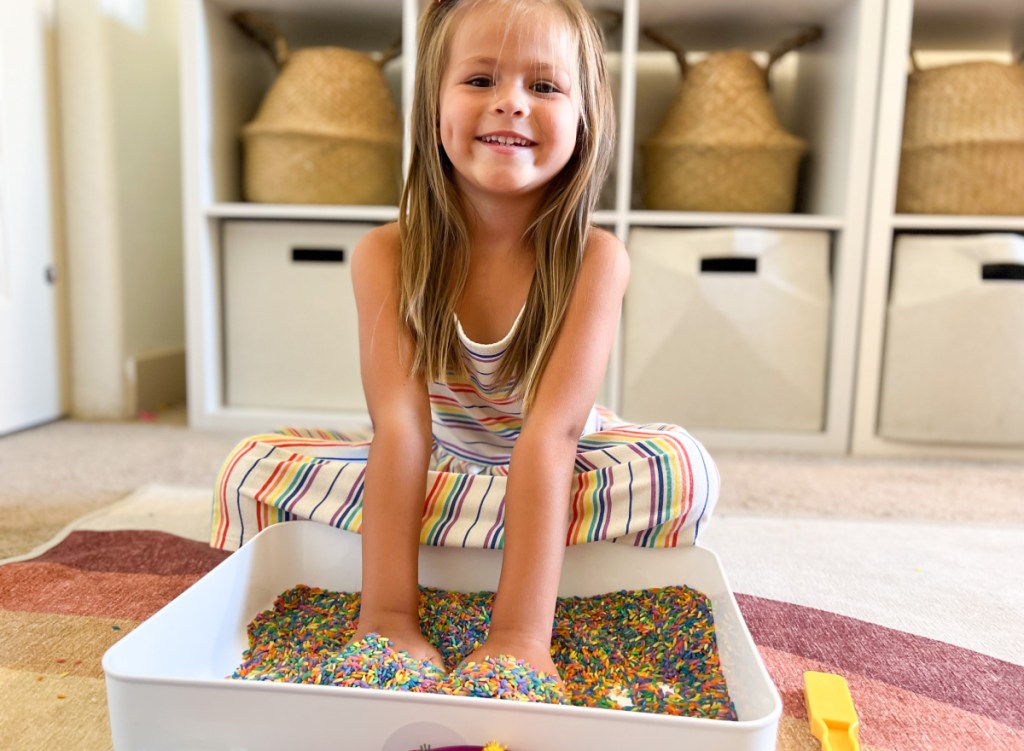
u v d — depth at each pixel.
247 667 0.65
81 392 1.81
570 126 0.74
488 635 0.66
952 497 1.34
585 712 0.48
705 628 0.69
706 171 1.65
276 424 1.70
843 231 1.62
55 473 1.34
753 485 1.39
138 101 1.84
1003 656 0.77
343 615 0.73
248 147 1.71
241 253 1.73
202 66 1.64
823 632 0.81
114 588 0.87
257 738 0.50
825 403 1.68
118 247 1.77
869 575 0.98
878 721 0.65
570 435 0.72
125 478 1.33
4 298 1.60
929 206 1.63
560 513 0.67
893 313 1.62
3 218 1.59
